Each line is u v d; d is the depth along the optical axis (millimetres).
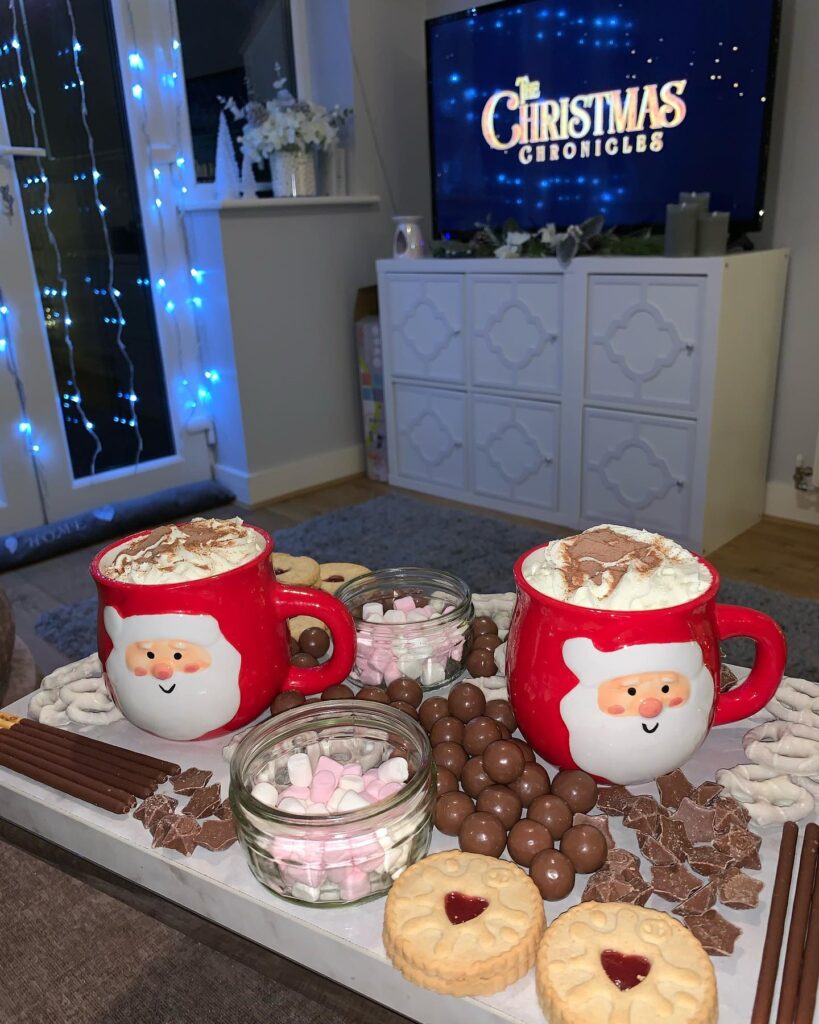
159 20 2523
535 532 2457
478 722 696
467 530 2484
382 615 833
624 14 2201
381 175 2975
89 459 2699
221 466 2932
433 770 596
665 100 2203
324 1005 627
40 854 738
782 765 651
